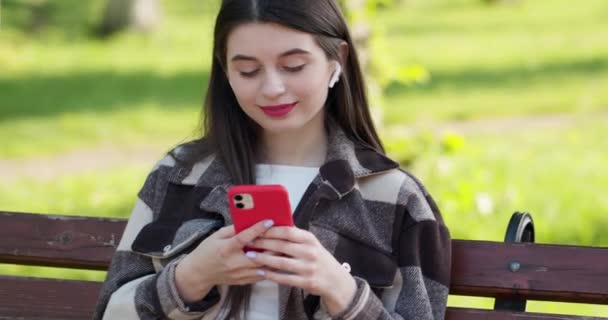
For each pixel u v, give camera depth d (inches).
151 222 112.0
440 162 281.9
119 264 111.3
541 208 306.8
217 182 110.7
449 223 272.1
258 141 114.1
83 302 120.6
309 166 112.8
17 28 679.7
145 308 104.7
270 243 96.3
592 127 436.5
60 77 577.3
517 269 111.3
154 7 698.2
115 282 110.2
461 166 341.4
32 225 123.3
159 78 572.1
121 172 386.6
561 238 280.2
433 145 283.1
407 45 633.0
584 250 110.4
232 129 112.2
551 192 327.6
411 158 279.0
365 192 110.1
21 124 470.6
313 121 112.7
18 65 603.8
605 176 351.3
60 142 439.5
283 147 113.2
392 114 469.7
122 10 687.1
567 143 408.2
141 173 384.5
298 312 105.8
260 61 103.3
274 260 96.7
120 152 424.5
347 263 106.9
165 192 112.8
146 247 109.6
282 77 103.7
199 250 101.3
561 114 464.8
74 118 481.4
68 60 621.6
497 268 111.8
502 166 361.1
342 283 99.6
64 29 687.7
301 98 104.5
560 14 708.7
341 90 111.7
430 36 660.1
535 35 647.8
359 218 108.4
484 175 328.8
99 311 110.0
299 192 111.5
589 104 478.6
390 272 107.2
